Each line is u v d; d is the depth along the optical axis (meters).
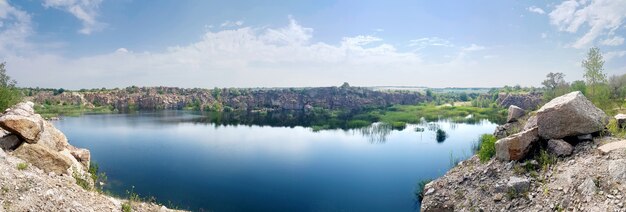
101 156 45.19
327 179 35.06
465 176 17.59
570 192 11.96
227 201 28.30
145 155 46.59
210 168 39.75
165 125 85.31
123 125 82.44
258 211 26.03
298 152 49.53
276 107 170.62
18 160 13.23
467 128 72.31
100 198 13.27
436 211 17.12
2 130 15.84
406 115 105.12
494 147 18.55
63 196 11.41
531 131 15.64
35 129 15.21
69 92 161.00
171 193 29.73
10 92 29.66
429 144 53.31
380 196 29.38
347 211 25.97
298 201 28.50
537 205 12.67
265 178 35.53
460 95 197.25
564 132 14.91
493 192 14.89
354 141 58.72
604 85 30.16
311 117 113.56
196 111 145.00
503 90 154.75
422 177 35.03
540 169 14.48
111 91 178.62
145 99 168.62
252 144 56.78
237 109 161.75
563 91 52.75
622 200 10.12
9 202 9.84
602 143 13.83
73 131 69.25
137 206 14.51
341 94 175.00
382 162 42.28
